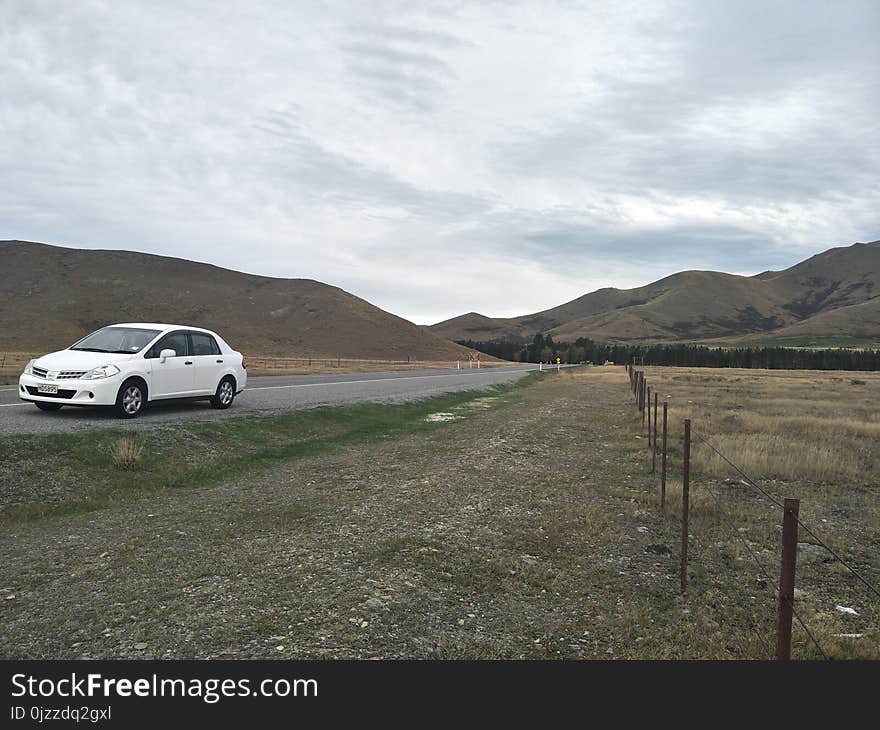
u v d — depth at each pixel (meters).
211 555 6.27
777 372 77.88
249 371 45.97
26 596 5.17
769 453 12.65
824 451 12.66
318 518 7.84
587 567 6.55
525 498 9.31
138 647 4.35
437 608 5.26
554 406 24.81
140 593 5.24
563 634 4.98
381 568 6.04
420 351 159.88
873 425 17.77
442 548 6.78
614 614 5.40
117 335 14.36
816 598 5.99
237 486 9.96
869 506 9.52
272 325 161.88
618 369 81.38
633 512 8.73
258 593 5.29
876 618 5.58
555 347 164.00
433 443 14.77
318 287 192.75
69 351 13.69
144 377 13.65
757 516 8.66
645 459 12.92
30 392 12.83
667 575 6.44
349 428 17.16
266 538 6.92
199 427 13.59
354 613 4.98
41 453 9.97
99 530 7.23
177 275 183.12
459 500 8.98
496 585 5.89
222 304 168.38
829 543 7.63
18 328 134.50
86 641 4.41
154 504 8.69
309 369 58.78
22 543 6.70
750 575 6.53
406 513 8.18
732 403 25.66
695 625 5.23
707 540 7.63
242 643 4.44
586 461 12.77
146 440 11.71
